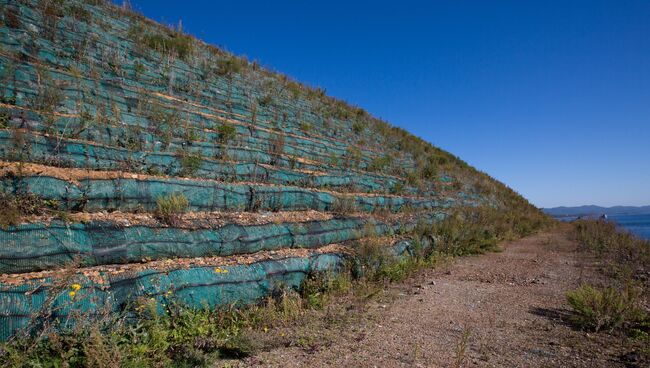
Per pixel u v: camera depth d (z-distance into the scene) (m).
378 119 25.52
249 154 9.31
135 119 8.02
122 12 15.77
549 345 4.59
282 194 8.23
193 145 8.27
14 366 3.12
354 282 7.20
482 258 11.28
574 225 23.84
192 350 4.04
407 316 5.73
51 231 4.48
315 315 5.58
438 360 4.14
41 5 10.47
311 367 3.97
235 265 5.66
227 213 6.86
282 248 7.02
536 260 10.99
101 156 6.18
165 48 14.05
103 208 5.47
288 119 14.45
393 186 13.62
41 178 4.95
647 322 5.15
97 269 4.49
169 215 5.79
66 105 7.11
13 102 6.34
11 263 4.07
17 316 3.58
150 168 6.77
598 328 5.04
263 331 4.84
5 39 7.74
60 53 9.00
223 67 15.34
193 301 4.88
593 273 8.96
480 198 21.09
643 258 10.20
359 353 4.33
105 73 9.44
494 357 4.23
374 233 8.64
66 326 3.73
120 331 3.95
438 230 11.77
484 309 6.16
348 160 13.28
